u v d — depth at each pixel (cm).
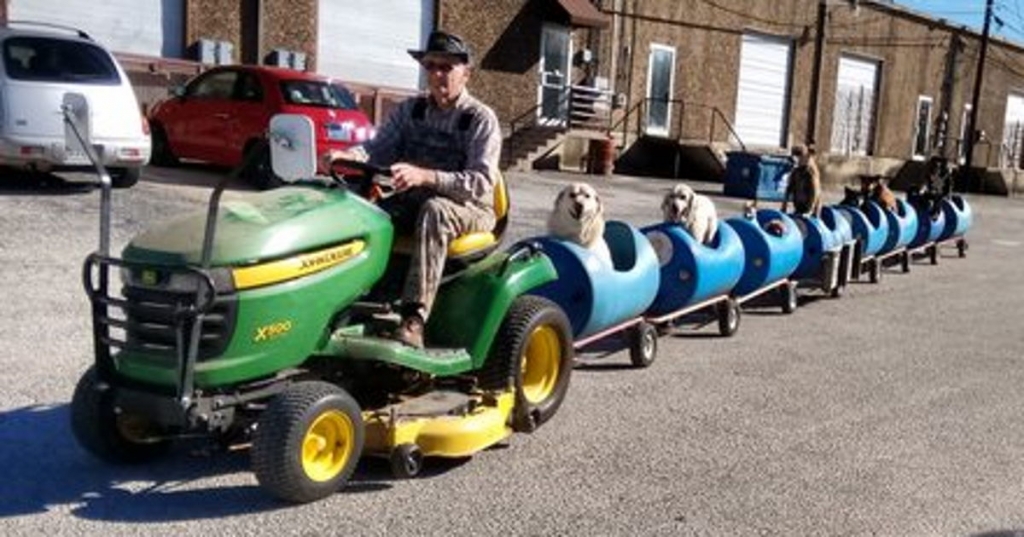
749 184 2409
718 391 712
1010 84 4528
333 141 1434
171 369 430
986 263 1648
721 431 619
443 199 511
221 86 1522
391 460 491
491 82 2469
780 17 3281
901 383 771
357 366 508
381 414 496
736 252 885
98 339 449
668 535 459
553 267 617
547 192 1898
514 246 585
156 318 431
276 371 453
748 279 963
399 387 528
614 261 768
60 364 627
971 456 602
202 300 418
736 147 2942
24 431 523
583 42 2689
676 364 788
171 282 427
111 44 1838
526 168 2427
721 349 855
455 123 537
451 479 509
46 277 824
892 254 1392
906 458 589
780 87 3359
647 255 758
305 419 443
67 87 1130
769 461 568
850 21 3566
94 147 477
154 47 1891
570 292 682
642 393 694
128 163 1187
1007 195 3819
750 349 861
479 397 543
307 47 2106
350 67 2206
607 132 2684
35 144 1105
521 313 565
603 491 507
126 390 447
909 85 3934
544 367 600
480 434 518
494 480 512
